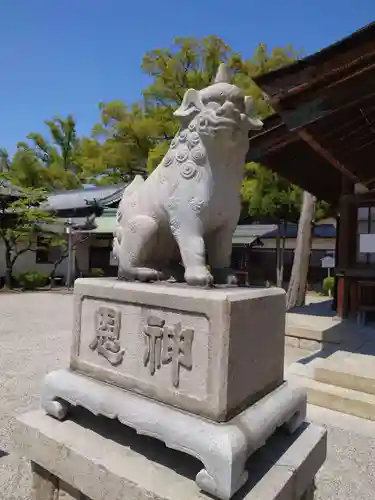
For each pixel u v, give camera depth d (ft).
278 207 33.12
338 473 7.71
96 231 45.11
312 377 12.34
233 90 5.20
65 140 75.61
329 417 10.32
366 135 14.87
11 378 13.05
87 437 5.36
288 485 4.46
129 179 49.32
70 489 5.37
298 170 19.92
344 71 10.00
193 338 4.58
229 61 33.30
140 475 4.51
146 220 5.88
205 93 5.25
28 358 15.66
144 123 35.50
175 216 5.54
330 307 26.63
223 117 5.02
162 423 4.50
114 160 38.40
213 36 35.01
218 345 4.34
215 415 4.30
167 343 4.83
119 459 4.83
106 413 5.08
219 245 5.96
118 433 5.48
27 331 21.03
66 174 62.64
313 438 5.51
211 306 4.41
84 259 52.54
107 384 5.44
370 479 7.51
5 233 40.73
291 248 48.37
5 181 45.78
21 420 5.85
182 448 4.28
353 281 20.26
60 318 25.30
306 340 17.78
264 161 17.65
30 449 5.59
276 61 31.45
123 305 5.39
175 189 5.55
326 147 14.43
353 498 6.91
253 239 46.16
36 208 43.93
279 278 39.88
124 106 37.63
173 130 35.01
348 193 20.53
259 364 5.01
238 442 4.06
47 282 47.60
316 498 6.88
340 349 14.56
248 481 4.37
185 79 35.35
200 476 4.13
